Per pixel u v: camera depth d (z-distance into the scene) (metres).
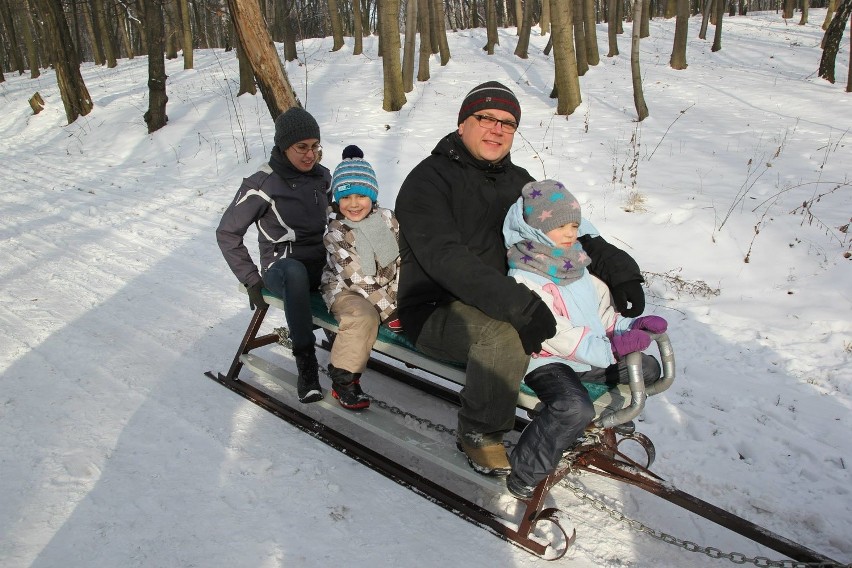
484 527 2.71
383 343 3.14
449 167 2.88
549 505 2.92
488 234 2.91
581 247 2.81
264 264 3.68
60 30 15.75
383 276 3.17
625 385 2.71
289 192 3.55
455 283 2.59
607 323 2.79
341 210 3.14
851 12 14.58
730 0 36.62
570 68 12.16
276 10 23.19
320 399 3.27
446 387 3.90
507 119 2.80
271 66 7.04
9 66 38.91
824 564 2.21
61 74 15.88
